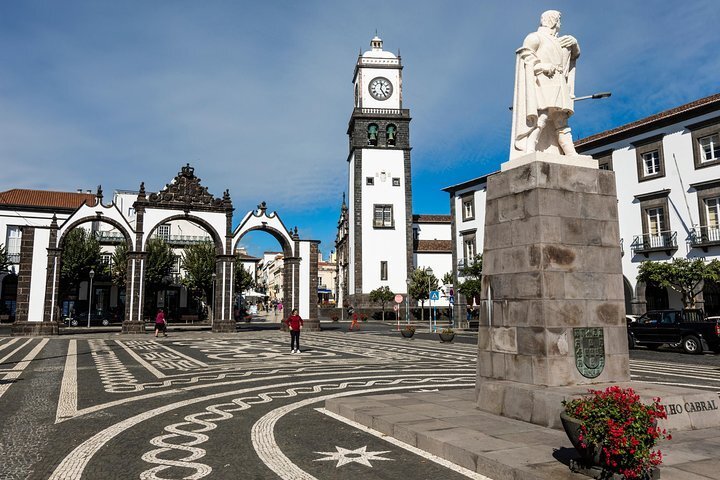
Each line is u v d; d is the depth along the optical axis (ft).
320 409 28.25
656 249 90.84
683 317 65.72
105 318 158.10
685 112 87.71
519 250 24.57
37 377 41.04
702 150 87.15
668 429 20.06
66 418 25.94
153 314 183.01
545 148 27.22
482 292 26.73
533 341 23.35
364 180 186.91
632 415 14.37
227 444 21.01
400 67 192.44
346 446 20.56
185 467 17.95
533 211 23.97
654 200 93.45
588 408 14.94
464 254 139.85
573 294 23.68
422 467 17.75
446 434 19.97
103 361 53.88
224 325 113.60
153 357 58.70
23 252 101.40
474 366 49.85
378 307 182.19
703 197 86.07
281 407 28.91
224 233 116.88
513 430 20.56
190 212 114.52
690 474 15.17
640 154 96.12
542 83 26.71
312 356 60.54
